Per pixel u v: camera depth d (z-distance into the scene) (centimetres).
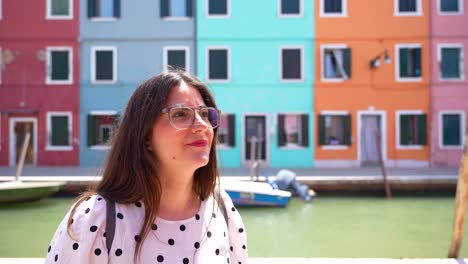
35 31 2323
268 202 1370
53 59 2334
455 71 2309
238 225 185
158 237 160
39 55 2320
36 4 2323
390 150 2309
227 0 2330
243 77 2327
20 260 524
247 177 1675
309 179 1570
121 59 2334
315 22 2323
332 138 2342
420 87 2302
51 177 1662
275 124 2319
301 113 2319
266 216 1282
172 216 166
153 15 2333
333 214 1305
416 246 965
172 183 165
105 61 2339
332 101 2319
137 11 2334
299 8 2325
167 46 2331
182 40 2333
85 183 1541
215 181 179
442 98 2295
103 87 2327
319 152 2309
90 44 2330
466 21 2295
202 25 2328
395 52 2306
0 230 1112
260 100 2323
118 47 2334
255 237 1049
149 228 157
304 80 2320
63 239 153
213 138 178
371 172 1956
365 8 2314
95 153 2314
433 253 908
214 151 180
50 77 2323
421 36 2305
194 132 161
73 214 156
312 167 2292
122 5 2333
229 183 1439
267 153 2317
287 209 1370
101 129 2339
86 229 151
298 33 2327
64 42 2328
